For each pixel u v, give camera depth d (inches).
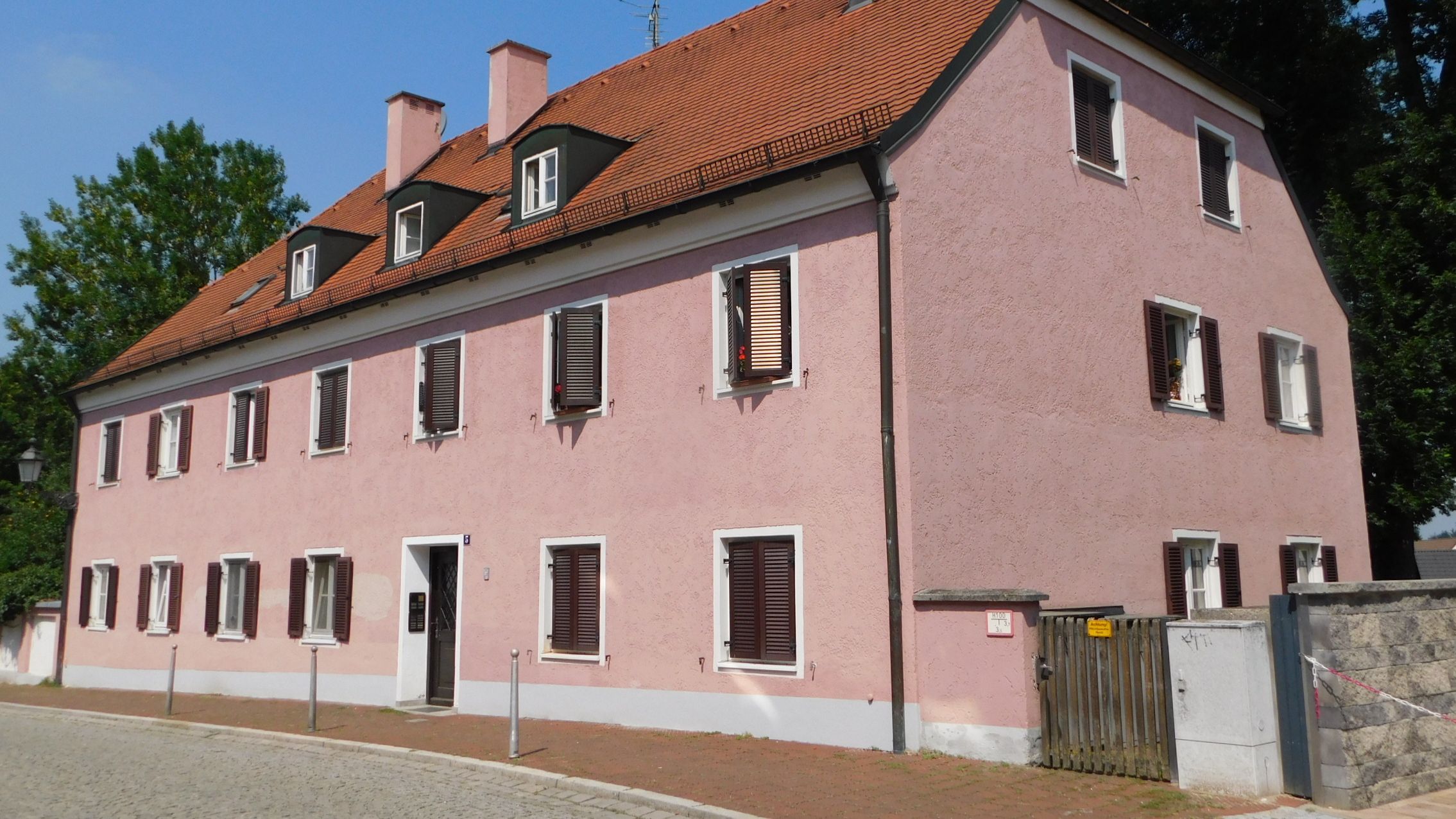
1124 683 380.5
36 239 1473.9
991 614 412.8
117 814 347.9
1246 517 617.0
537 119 856.3
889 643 438.9
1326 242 808.9
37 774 433.1
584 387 568.1
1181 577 563.5
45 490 1396.4
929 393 454.6
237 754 490.9
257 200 1541.6
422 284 659.4
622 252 562.3
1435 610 378.3
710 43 751.1
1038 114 531.5
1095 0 563.2
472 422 639.8
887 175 456.8
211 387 858.1
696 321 526.6
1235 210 660.7
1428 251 796.6
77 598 978.1
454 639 653.9
